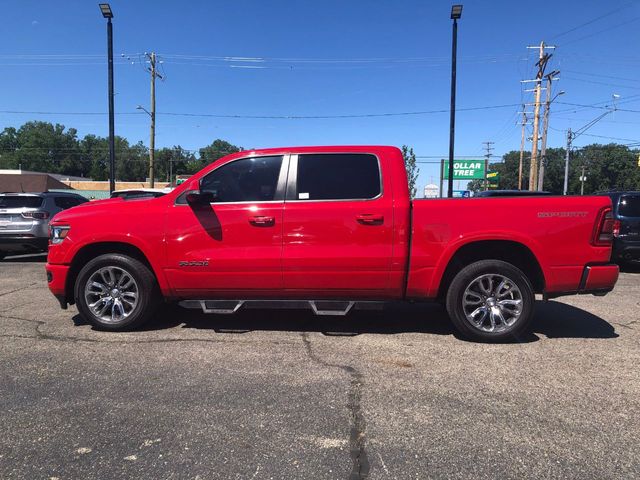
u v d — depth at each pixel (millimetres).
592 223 4820
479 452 2912
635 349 4828
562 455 2881
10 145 127750
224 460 2822
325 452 2908
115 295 5355
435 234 4879
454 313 4988
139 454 2887
